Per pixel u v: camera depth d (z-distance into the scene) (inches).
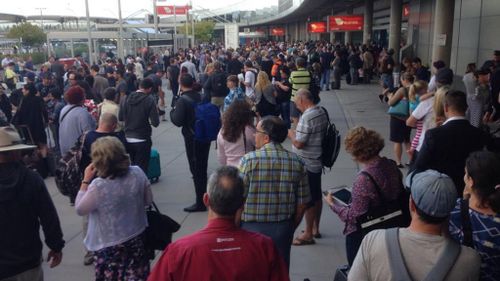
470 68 424.5
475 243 111.0
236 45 1815.9
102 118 212.8
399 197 147.4
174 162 402.0
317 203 234.2
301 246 235.1
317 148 218.7
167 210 290.4
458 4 851.4
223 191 103.6
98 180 156.6
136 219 161.6
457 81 815.1
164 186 337.4
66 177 205.8
